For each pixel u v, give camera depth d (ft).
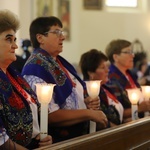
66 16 30.50
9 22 5.90
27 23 22.35
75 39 31.09
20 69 11.26
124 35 32.83
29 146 6.26
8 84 5.80
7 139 5.40
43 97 5.90
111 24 32.40
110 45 10.89
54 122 7.14
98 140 5.36
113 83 10.19
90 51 9.44
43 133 5.97
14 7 21.68
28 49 12.76
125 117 10.00
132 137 6.35
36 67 7.07
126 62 10.64
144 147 6.73
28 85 6.55
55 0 29.43
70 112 7.14
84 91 8.17
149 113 10.16
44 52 7.41
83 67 9.39
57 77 7.28
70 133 7.54
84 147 5.08
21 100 5.97
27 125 5.94
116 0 32.86
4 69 6.11
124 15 32.78
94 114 7.29
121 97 10.14
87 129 7.85
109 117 9.10
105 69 9.34
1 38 5.85
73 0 30.86
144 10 33.30
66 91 7.31
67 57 30.78
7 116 5.64
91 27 31.73
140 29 33.12
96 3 31.86
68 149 4.82
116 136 5.82
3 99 5.63
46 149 4.72
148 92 9.48
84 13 31.50
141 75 24.44
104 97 9.07
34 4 25.86
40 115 6.16
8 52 5.90
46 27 7.45
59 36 7.50
